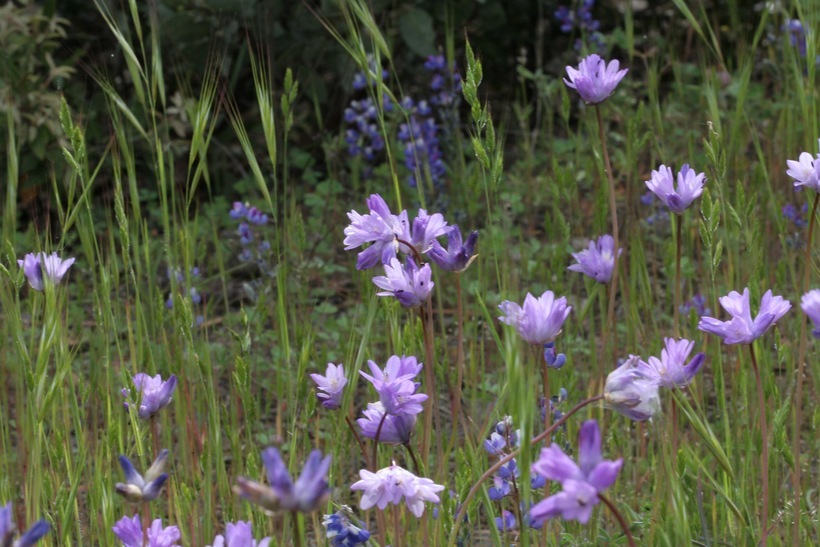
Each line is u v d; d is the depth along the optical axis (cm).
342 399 277
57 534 294
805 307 222
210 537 310
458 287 283
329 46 768
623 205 649
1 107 674
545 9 927
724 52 914
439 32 848
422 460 284
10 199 355
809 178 268
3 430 356
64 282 346
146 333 346
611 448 342
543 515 171
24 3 751
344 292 625
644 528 299
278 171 780
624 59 892
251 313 546
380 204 270
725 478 289
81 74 789
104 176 715
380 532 289
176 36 735
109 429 295
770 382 326
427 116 837
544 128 845
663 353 232
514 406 188
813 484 368
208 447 312
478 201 654
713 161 314
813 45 390
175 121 719
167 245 354
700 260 488
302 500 160
